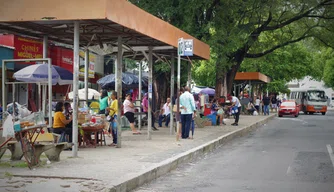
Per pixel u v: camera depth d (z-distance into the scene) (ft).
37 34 45.60
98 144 46.57
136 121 75.51
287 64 162.20
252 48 110.32
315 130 83.87
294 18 100.01
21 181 26.55
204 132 66.90
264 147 53.93
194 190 28.78
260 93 179.22
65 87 84.89
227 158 44.34
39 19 35.06
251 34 99.30
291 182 31.53
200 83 160.25
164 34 48.78
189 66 68.49
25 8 35.32
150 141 51.80
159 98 84.64
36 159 31.68
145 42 53.67
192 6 76.59
